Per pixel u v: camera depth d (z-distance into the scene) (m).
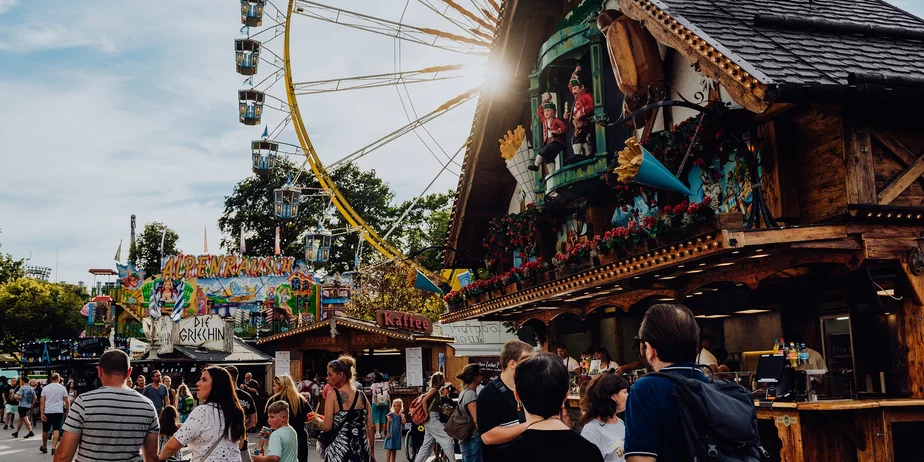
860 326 11.42
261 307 51.59
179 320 33.19
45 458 19.78
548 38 16.67
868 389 11.27
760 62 9.39
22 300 69.81
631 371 14.25
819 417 9.26
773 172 10.52
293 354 31.69
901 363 10.70
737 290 13.38
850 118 9.62
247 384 23.56
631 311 16.66
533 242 17.91
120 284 52.28
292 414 11.64
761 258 9.91
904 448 9.42
